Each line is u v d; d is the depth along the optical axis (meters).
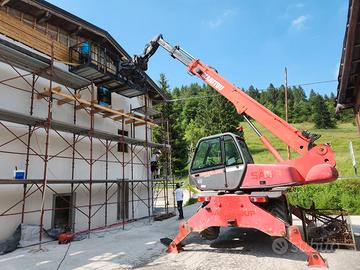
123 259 7.46
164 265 6.77
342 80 7.56
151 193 17.30
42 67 10.31
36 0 10.52
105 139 13.60
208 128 51.44
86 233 11.23
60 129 11.23
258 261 6.79
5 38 10.07
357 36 5.86
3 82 9.87
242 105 8.81
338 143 48.75
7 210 9.29
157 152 18.19
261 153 43.34
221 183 8.12
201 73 9.70
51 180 9.74
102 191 13.62
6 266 7.02
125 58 15.30
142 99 18.23
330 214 8.35
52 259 7.59
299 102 91.38
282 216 7.76
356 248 7.72
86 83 12.05
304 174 7.69
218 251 7.87
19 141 10.17
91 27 12.98
